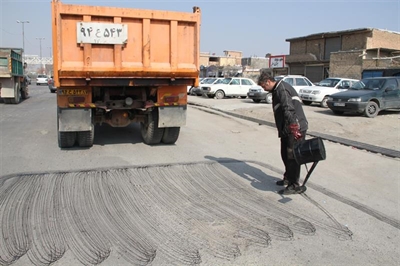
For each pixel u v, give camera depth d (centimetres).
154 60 736
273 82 532
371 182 608
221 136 1008
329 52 4062
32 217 430
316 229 424
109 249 362
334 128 1140
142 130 884
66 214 441
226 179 600
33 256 346
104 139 917
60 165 655
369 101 1362
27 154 737
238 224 429
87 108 736
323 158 489
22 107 1733
